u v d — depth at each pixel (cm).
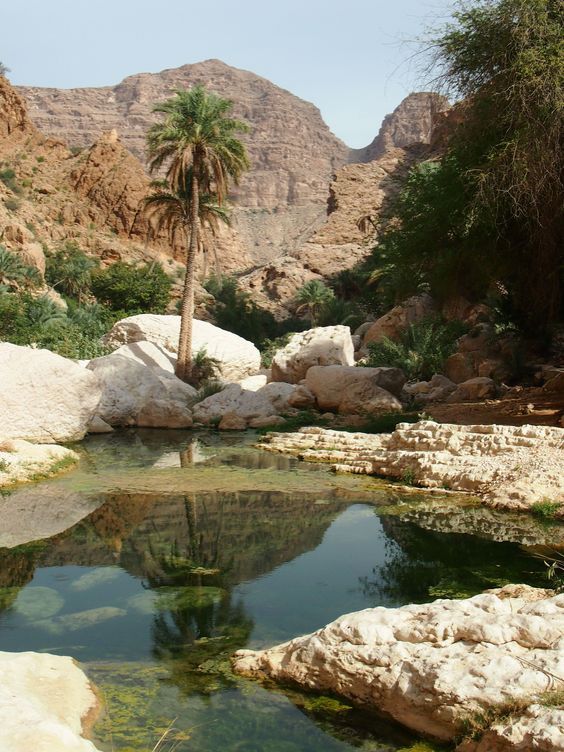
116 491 1014
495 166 1365
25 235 7688
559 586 598
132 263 9044
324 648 421
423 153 10650
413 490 1015
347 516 872
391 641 408
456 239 1728
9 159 11075
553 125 1260
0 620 536
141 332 2930
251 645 488
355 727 379
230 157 2736
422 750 354
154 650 480
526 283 1828
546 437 1045
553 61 1243
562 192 1375
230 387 2009
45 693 390
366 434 1382
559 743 300
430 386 2108
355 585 613
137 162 11562
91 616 543
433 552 715
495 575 639
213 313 7775
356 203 10269
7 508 905
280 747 361
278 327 7106
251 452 1412
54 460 1190
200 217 2930
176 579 633
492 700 346
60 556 704
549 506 874
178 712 396
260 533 793
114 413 1844
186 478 1116
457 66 1426
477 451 1082
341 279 8081
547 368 2100
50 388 1480
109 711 396
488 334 2447
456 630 397
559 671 348
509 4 1312
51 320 4509
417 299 3334
